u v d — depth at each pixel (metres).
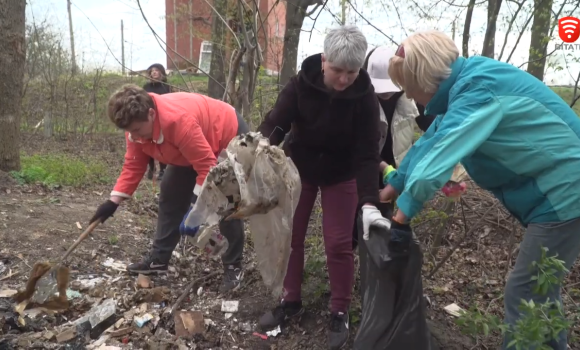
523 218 2.34
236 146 2.54
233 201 2.63
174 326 3.08
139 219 4.87
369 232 2.43
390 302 2.35
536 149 2.12
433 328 3.09
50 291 3.05
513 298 2.37
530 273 2.29
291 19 5.89
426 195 2.05
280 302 3.32
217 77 6.27
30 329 2.90
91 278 3.56
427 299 3.32
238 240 3.48
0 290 3.27
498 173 2.26
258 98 5.34
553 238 2.23
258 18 4.88
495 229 4.38
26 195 5.36
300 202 2.96
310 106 2.65
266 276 2.80
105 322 3.01
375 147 2.68
